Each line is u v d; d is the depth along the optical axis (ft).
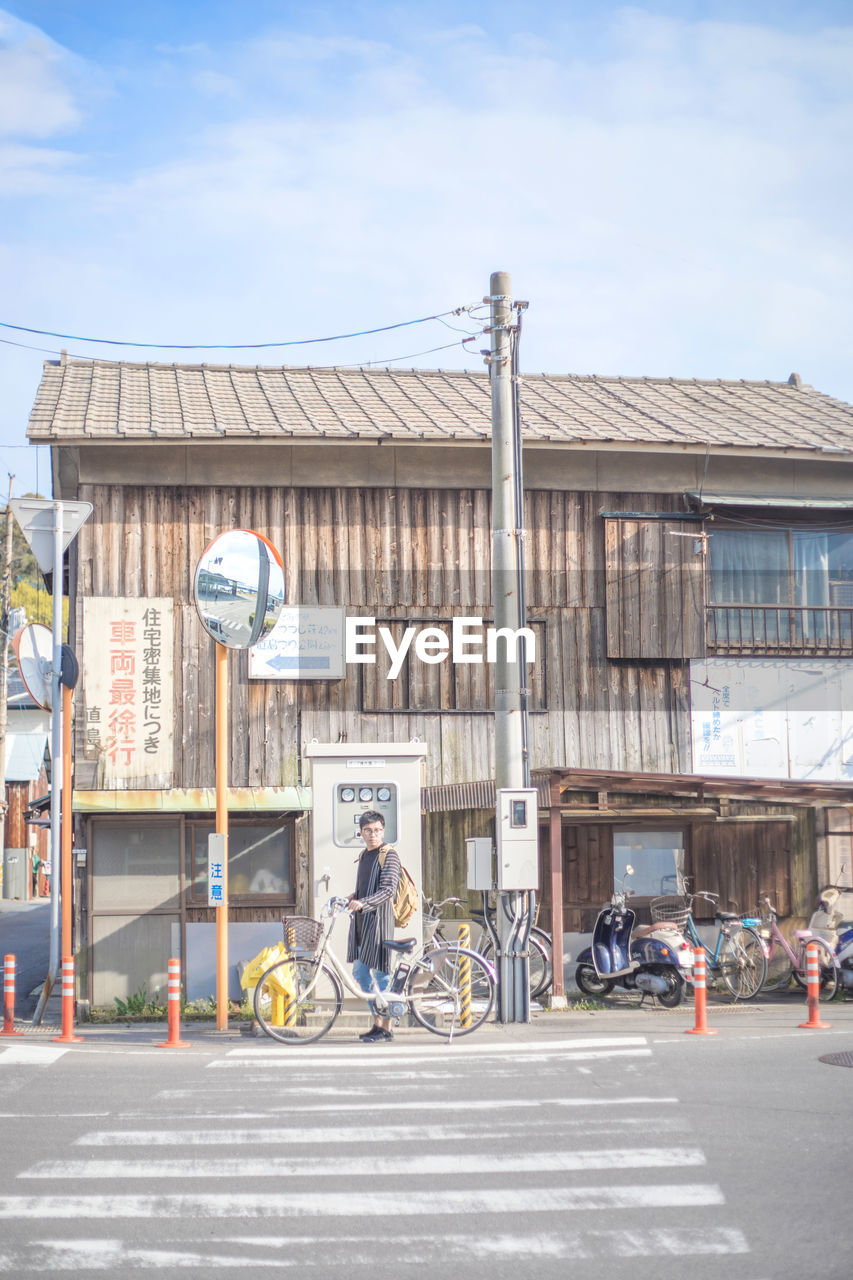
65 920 47.73
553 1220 19.12
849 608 61.36
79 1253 17.95
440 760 56.70
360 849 44.29
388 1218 19.33
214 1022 48.96
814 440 61.26
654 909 51.13
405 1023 41.81
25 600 195.11
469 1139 23.79
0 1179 21.54
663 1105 26.35
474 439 56.18
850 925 50.57
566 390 69.51
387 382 67.67
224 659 44.57
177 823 53.98
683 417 64.39
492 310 43.50
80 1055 34.99
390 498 57.72
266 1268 17.29
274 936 54.29
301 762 55.52
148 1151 23.29
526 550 58.65
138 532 55.57
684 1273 16.90
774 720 60.18
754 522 61.26
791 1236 18.24
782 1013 45.24
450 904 55.98
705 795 53.26
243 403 60.70
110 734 54.34
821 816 58.85
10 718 155.43
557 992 48.14
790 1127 24.21
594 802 56.54
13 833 141.28
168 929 53.47
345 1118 25.72
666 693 59.31
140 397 60.64
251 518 56.54
